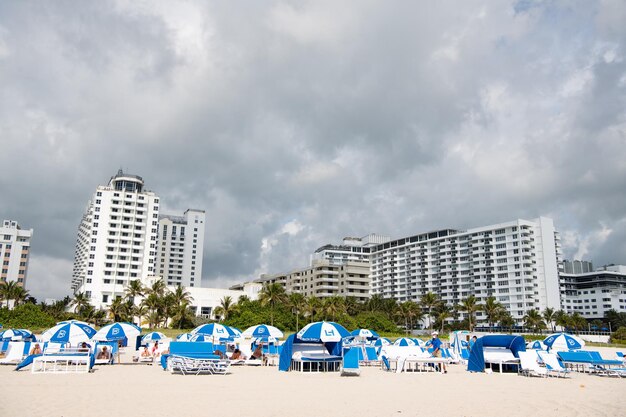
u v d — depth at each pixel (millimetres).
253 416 12484
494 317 136125
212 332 31641
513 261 159875
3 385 18625
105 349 32156
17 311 86500
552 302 156750
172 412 12852
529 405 14758
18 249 196875
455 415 12938
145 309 113812
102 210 159000
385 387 19562
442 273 181125
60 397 15273
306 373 26078
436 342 29484
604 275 188625
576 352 29203
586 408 14227
